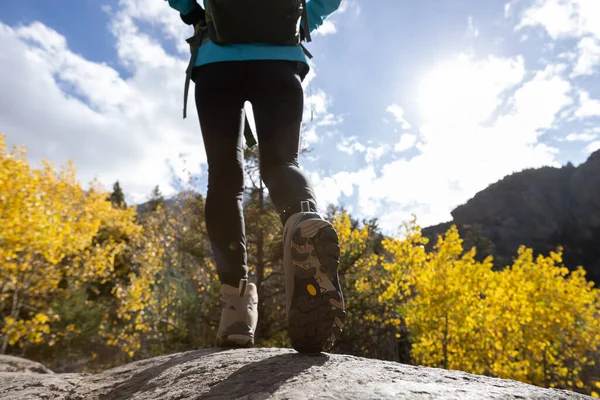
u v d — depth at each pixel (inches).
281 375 36.8
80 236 478.0
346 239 445.1
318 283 40.5
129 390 48.2
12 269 367.6
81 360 554.3
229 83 54.7
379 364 40.9
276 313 406.3
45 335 519.2
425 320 458.6
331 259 40.3
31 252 376.2
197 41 59.3
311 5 64.9
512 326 448.5
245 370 40.8
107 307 626.8
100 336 561.6
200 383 40.5
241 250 61.7
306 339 41.7
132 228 787.4
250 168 387.5
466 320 446.3
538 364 454.6
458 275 461.7
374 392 29.9
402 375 36.1
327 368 38.2
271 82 54.1
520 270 523.2
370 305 438.0
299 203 46.4
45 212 403.9
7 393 53.6
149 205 1359.5
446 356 446.6
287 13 53.8
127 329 500.1
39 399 51.1
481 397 29.8
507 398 30.3
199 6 62.2
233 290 62.9
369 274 505.7
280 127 53.1
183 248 495.8
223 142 57.0
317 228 40.2
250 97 56.1
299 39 58.0
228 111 56.1
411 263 476.4
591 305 499.8
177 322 470.6
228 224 60.0
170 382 44.6
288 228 43.6
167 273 573.9
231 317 62.2
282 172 49.9
